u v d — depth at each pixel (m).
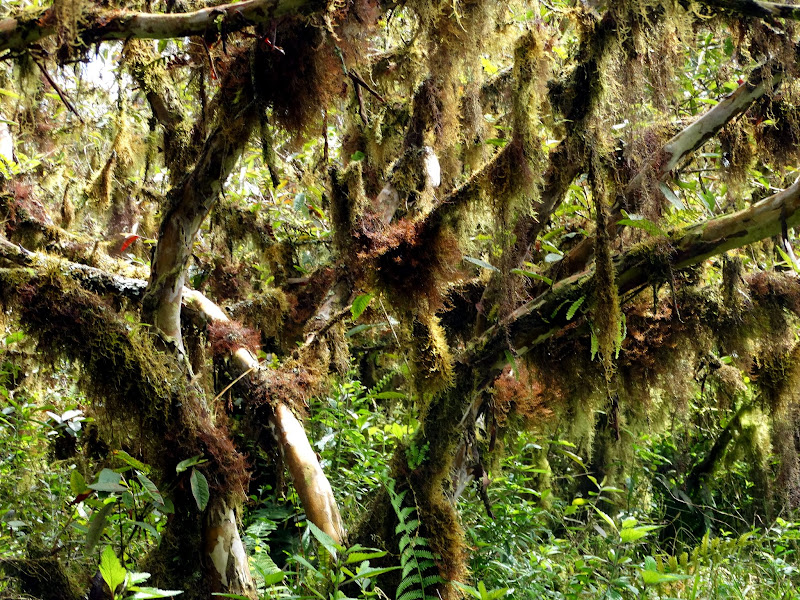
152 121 3.49
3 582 2.18
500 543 3.20
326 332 3.26
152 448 2.24
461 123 3.11
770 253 3.61
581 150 2.50
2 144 3.66
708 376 4.25
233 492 2.29
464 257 2.54
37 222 3.31
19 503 2.81
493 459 3.59
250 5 1.94
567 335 3.05
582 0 2.36
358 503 3.27
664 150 2.86
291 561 2.81
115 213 4.46
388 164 3.58
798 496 4.82
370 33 2.35
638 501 4.61
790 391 3.48
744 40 2.67
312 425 3.68
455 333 3.34
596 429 4.38
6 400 3.10
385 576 2.58
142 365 2.20
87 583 2.34
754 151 3.22
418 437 2.72
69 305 2.18
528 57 2.28
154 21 1.93
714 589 3.05
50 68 2.37
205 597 2.22
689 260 2.57
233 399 3.00
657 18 2.28
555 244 3.44
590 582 2.96
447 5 2.34
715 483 5.12
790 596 3.22
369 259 2.49
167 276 2.40
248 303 3.73
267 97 2.24
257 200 4.64
